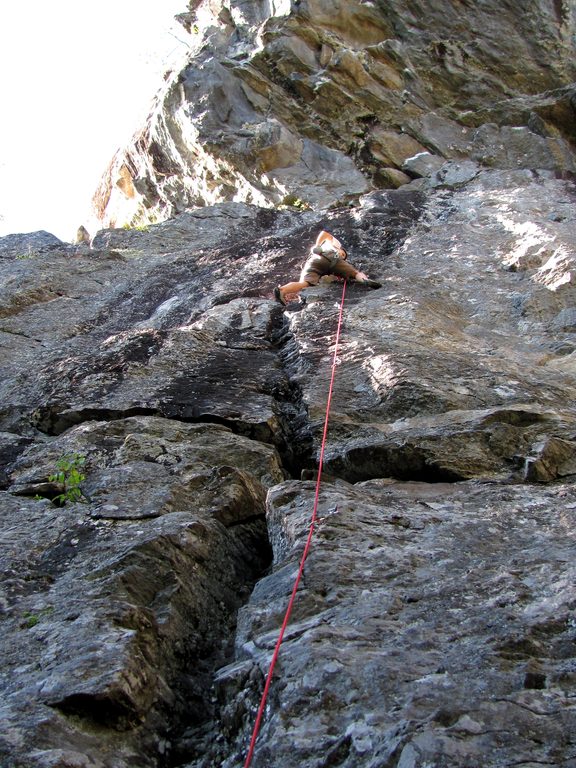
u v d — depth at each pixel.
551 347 7.39
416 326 7.40
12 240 12.84
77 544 4.39
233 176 15.14
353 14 15.98
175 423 5.91
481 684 2.91
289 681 3.08
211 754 3.15
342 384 6.35
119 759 3.01
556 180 13.69
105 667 3.26
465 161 14.73
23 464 5.54
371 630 3.33
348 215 12.02
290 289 8.51
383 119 15.37
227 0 17.30
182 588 3.95
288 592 3.70
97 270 10.80
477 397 6.07
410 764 2.55
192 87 15.77
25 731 2.95
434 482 5.26
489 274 9.12
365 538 4.10
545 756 2.55
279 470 5.54
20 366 7.62
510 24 15.92
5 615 3.78
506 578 3.65
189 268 10.55
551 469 5.16
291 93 15.72
